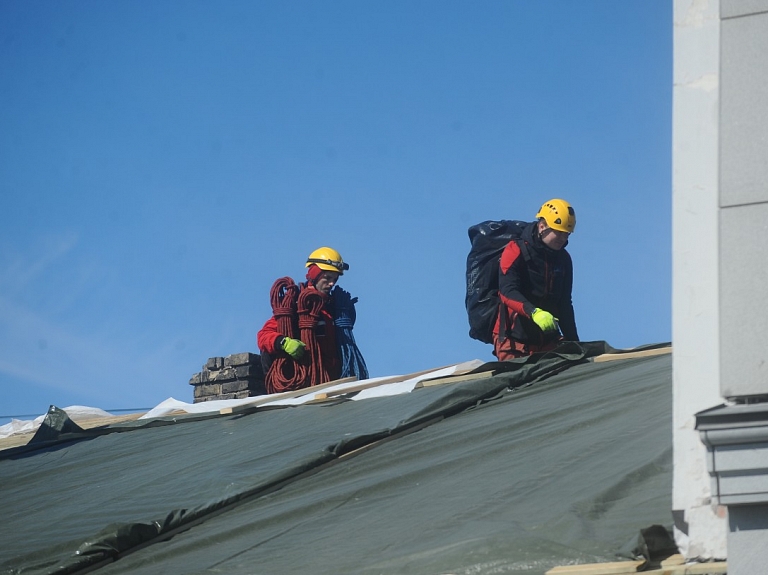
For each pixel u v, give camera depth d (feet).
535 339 68.13
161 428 66.90
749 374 23.79
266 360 85.71
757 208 24.62
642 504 30.07
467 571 28.09
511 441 42.80
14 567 40.06
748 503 23.06
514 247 68.44
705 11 28.25
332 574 31.40
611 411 42.73
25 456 68.08
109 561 39.99
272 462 48.52
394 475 41.91
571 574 26.16
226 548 37.86
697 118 27.81
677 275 27.25
